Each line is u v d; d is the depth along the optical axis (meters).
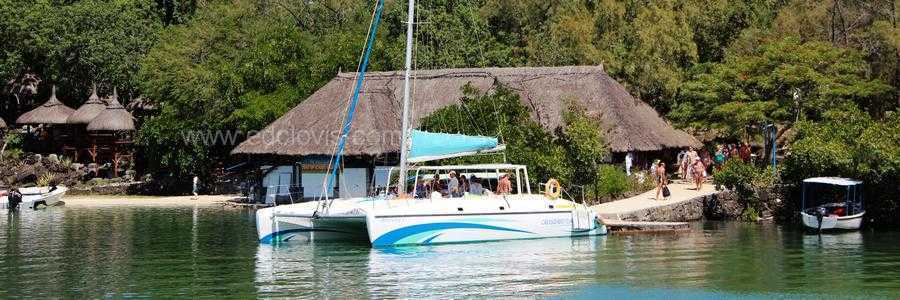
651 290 45.53
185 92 104.62
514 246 57.78
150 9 143.12
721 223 72.19
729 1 115.75
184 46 114.12
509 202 59.69
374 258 53.59
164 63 110.44
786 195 73.75
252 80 102.50
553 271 49.94
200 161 106.19
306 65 102.31
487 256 54.12
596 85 90.06
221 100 103.56
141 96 124.88
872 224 70.94
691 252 56.53
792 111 88.56
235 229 70.00
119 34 129.75
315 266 51.53
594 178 76.44
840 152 69.56
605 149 80.00
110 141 118.75
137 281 48.22
